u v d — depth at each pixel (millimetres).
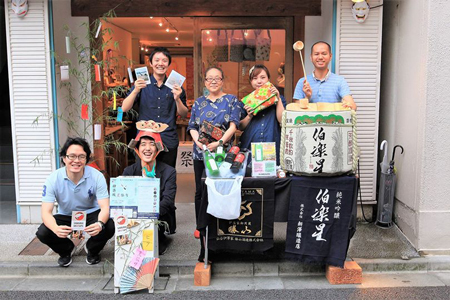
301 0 4820
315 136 3104
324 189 3221
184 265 3457
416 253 3693
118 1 4777
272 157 3273
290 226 3275
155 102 3896
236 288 3248
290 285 3297
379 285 3283
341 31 4207
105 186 3400
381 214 4266
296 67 5047
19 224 4406
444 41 3541
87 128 4711
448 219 3672
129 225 3160
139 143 3447
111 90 4496
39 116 4203
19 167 4340
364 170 4359
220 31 5062
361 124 4309
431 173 3639
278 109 3551
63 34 4543
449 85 3574
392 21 4367
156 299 3082
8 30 4164
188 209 4875
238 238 3281
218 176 3205
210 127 3443
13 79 4223
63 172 3301
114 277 3178
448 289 3213
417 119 3750
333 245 3256
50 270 3479
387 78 4512
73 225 3139
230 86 5203
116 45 5043
